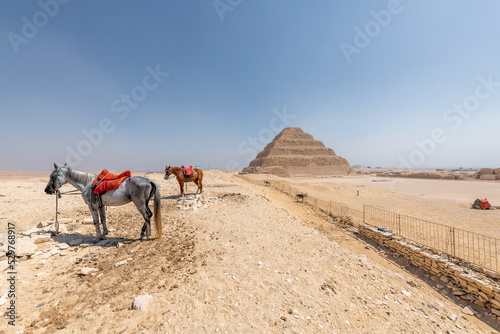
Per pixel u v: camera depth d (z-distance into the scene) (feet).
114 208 42.22
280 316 13.48
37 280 16.16
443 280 27.40
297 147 588.09
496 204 88.58
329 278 19.99
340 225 54.49
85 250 22.29
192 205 44.52
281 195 102.12
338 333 13.12
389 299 19.04
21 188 65.36
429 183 206.49
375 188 153.58
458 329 16.88
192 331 11.50
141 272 17.70
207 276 17.25
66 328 11.30
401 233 48.91
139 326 11.65
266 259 21.80
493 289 21.99
